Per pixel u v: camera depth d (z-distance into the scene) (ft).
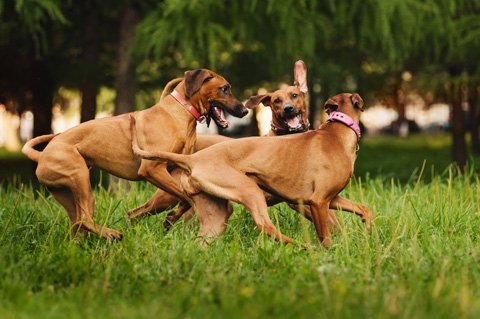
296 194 26.76
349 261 23.82
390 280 21.93
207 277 22.13
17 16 56.70
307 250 25.55
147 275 22.59
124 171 30.09
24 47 61.41
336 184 26.63
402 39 55.67
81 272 22.84
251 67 62.85
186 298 19.62
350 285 21.18
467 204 34.06
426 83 64.85
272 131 32.40
